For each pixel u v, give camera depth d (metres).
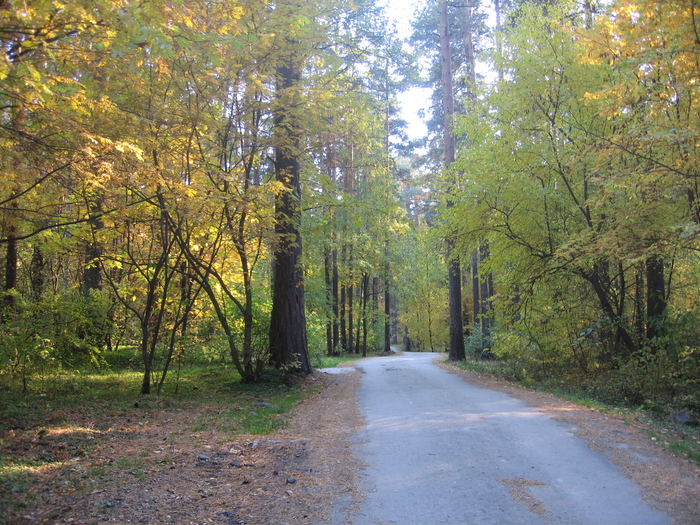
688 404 9.52
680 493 4.65
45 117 6.43
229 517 4.27
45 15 4.96
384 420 8.30
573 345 14.02
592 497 4.62
